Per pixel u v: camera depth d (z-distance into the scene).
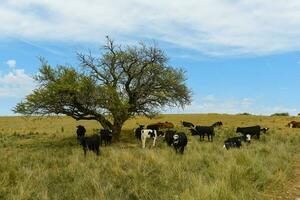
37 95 30.64
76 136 37.94
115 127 34.09
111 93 31.66
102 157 20.05
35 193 11.24
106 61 33.88
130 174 13.90
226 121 59.88
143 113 35.62
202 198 9.40
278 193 11.11
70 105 32.28
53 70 31.64
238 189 10.59
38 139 35.94
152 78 34.50
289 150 22.86
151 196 10.74
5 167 15.68
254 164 13.63
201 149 23.52
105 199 10.63
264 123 55.12
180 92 35.28
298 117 64.62
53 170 15.70
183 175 13.04
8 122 62.34
